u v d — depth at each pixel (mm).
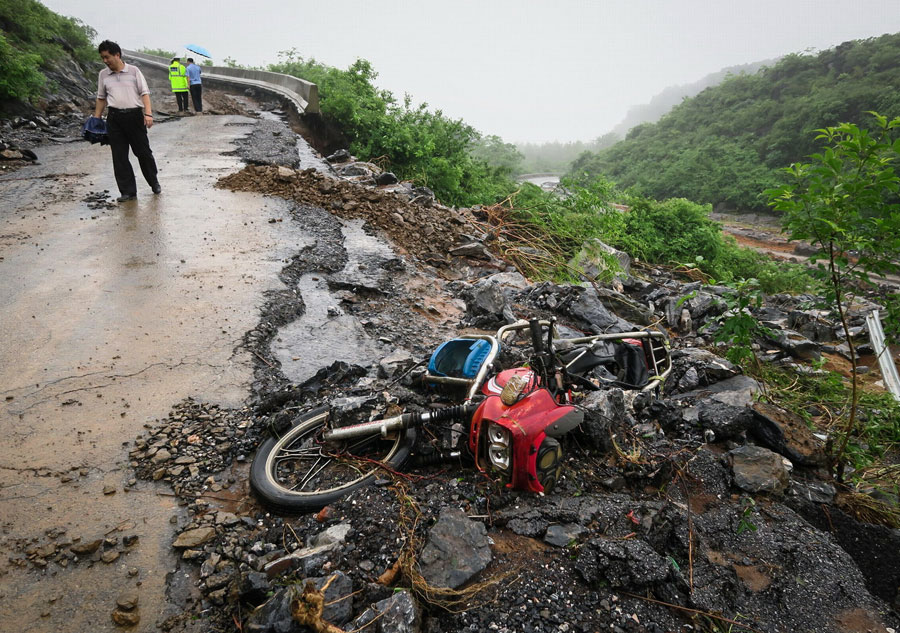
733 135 85875
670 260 17484
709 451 3885
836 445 5121
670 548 3047
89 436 4004
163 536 3207
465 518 2951
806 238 4238
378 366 5047
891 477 4742
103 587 2877
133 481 3625
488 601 2580
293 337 5777
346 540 2953
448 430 3773
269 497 3322
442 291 7859
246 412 4387
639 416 4375
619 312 8562
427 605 2564
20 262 6926
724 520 3307
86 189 10195
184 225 8508
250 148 14375
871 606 2877
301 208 9734
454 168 19125
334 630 2383
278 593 2590
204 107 21219
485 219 12812
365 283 7254
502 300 6965
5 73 15852
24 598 2797
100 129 9070
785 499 3648
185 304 6098
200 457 3850
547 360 3480
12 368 4766
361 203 10094
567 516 3053
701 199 68438
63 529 3209
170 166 12055
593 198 13984
